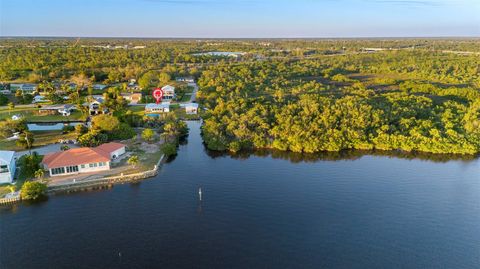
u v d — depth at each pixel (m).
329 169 90.25
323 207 70.94
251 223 65.00
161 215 67.38
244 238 60.56
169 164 92.12
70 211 68.44
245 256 56.00
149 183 80.69
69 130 112.44
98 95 164.38
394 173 88.19
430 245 59.34
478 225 65.44
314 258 55.69
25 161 82.31
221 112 122.75
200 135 117.19
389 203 72.88
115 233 61.50
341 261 55.09
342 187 79.94
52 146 99.44
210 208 69.94
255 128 110.12
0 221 64.62
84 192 76.12
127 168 86.12
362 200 73.94
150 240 59.75
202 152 101.69
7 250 56.50
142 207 70.19
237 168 90.25
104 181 79.88
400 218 67.38
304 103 123.12
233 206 70.88
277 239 60.34
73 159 83.19
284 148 103.25
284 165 92.62
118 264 53.88
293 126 107.69
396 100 133.62
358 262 54.91
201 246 58.34
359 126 110.25
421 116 120.12
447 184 82.31
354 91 150.00
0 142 102.50
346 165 93.06
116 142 103.69
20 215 66.81
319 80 194.12
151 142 105.50
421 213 69.19
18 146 97.81
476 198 75.56
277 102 129.75
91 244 58.44
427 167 92.38
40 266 53.16
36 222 64.56
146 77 187.00
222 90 157.12
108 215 67.19
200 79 196.38
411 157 99.62
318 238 60.75
